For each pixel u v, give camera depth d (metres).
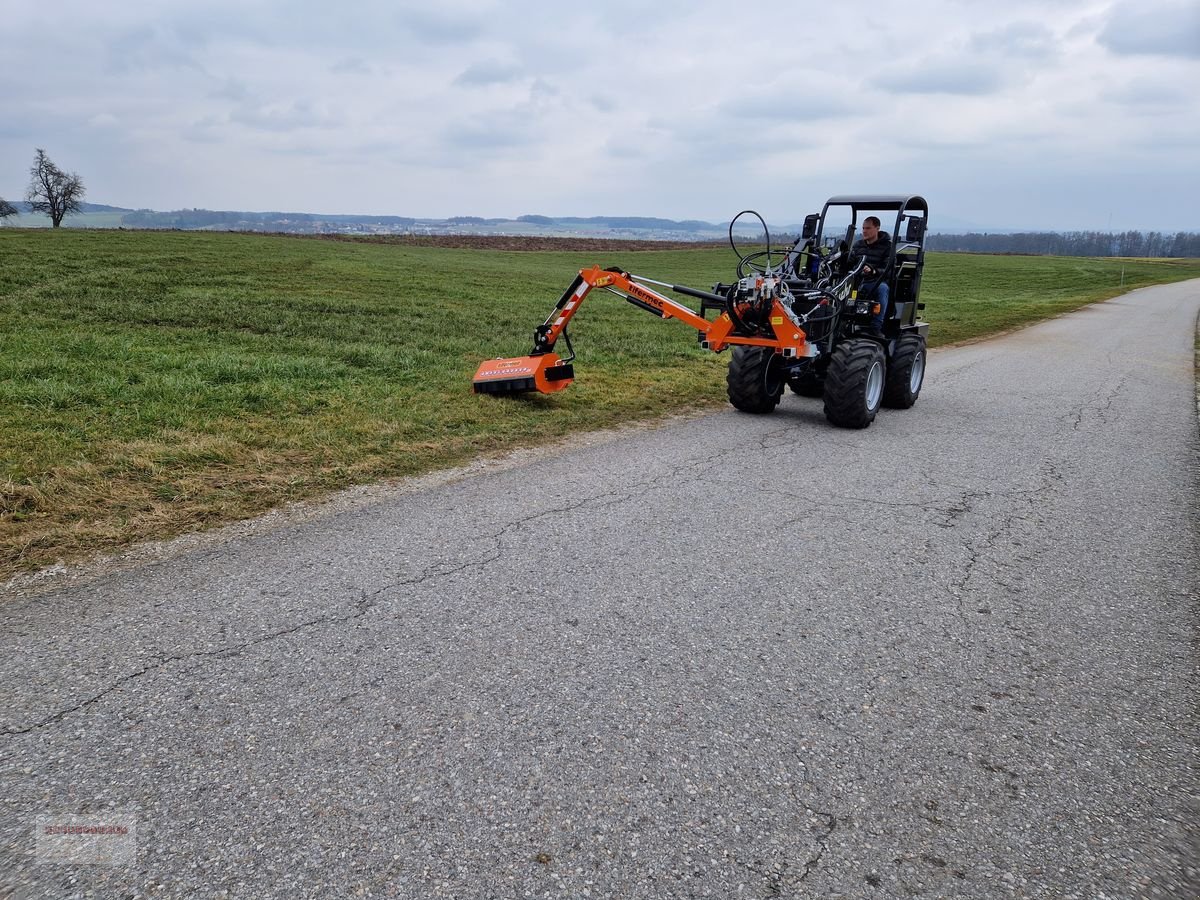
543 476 6.01
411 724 2.85
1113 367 13.69
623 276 8.32
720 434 7.67
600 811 2.46
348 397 8.10
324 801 2.46
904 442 7.55
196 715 2.87
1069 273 60.62
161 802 2.44
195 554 4.28
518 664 3.28
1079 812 2.55
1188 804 2.61
